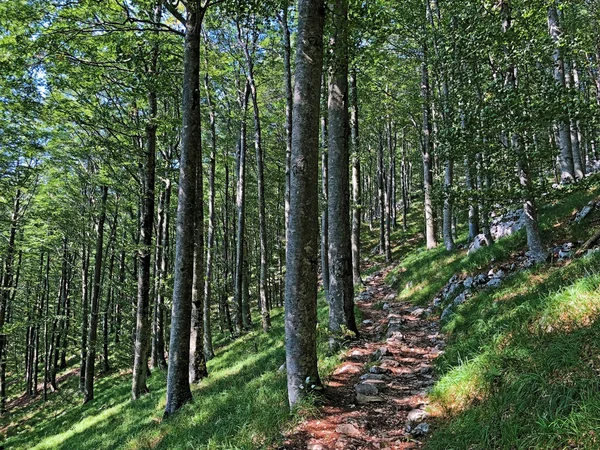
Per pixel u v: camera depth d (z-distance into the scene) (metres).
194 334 10.86
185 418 7.11
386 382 5.87
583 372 3.42
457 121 7.82
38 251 24.09
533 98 7.07
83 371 23.92
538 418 3.25
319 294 18.97
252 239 33.28
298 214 5.39
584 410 2.98
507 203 8.17
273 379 7.42
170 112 15.15
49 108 11.66
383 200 26.84
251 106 18.64
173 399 8.06
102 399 17.84
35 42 9.68
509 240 10.30
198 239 11.25
